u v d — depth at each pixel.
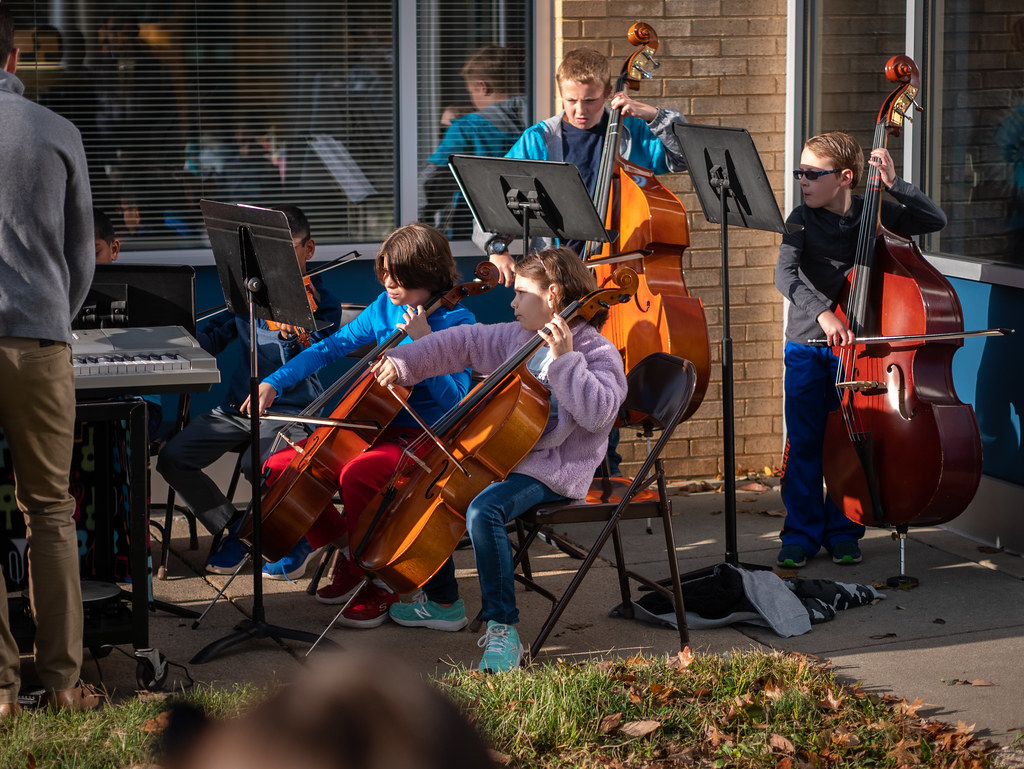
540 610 4.97
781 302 7.10
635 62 5.79
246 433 5.36
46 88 6.33
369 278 6.87
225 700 3.81
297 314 4.21
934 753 3.49
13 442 3.64
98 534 4.52
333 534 4.85
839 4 6.62
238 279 4.38
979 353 5.87
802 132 6.96
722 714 3.74
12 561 4.43
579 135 6.11
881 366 5.17
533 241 6.28
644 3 6.74
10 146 3.45
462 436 4.23
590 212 4.90
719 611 4.77
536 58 6.89
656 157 6.17
